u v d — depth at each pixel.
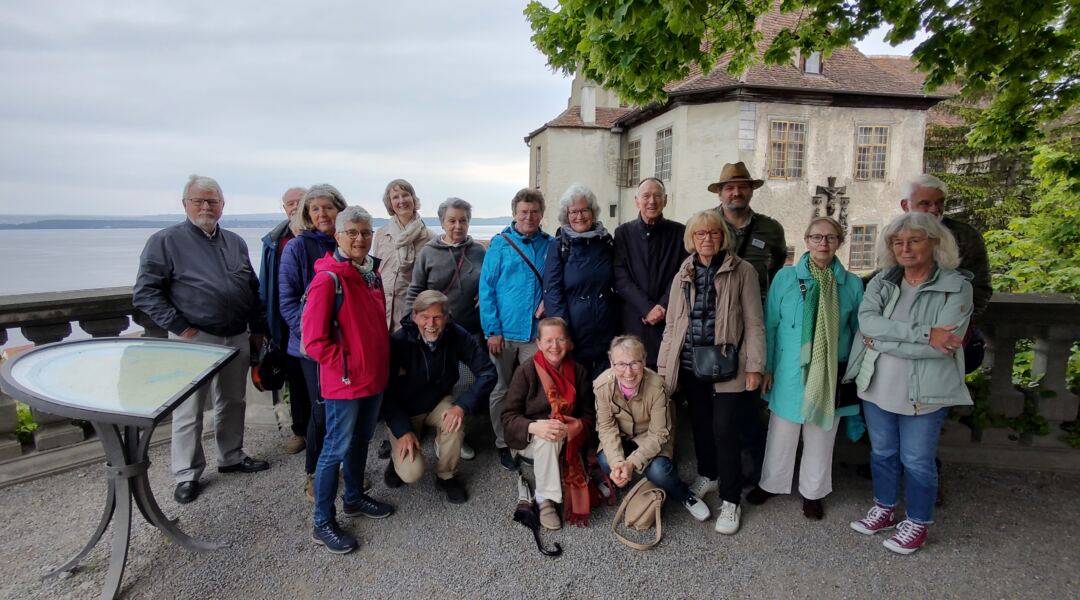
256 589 2.50
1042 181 5.30
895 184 16.41
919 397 2.58
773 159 15.59
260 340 3.77
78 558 2.58
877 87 15.80
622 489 3.37
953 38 3.61
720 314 2.89
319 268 2.74
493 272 3.67
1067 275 5.19
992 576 2.57
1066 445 3.56
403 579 2.58
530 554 2.77
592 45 3.66
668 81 4.20
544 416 3.17
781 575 2.60
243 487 3.43
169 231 3.25
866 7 4.00
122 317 3.96
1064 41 3.42
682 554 2.76
